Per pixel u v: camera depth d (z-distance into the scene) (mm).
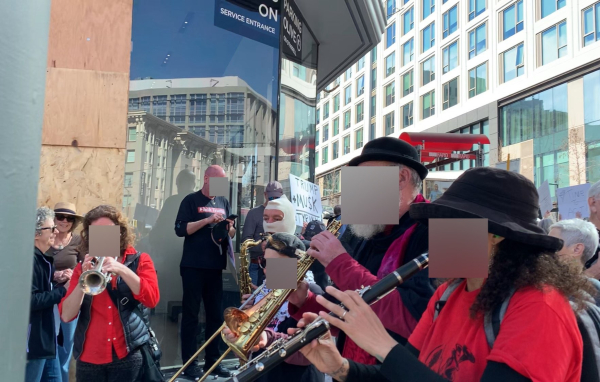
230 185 5832
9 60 730
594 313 1429
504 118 31734
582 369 1356
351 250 2633
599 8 25750
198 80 5629
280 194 4652
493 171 1423
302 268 2260
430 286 1926
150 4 5398
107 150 4570
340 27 7984
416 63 39094
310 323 1566
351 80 46281
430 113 37812
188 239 4664
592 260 3760
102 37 4621
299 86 7566
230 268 5207
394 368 1270
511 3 31094
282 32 6316
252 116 6000
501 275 1311
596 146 25594
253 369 1544
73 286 2996
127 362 2973
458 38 35156
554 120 28234
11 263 730
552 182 27484
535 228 1329
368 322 1344
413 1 39719
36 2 771
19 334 743
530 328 1180
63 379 4062
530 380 1139
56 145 4461
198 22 5621
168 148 5426
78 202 4465
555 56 28234
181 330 4797
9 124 729
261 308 2256
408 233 2105
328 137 50562
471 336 1326
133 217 5086
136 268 3068
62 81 4520
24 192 749
